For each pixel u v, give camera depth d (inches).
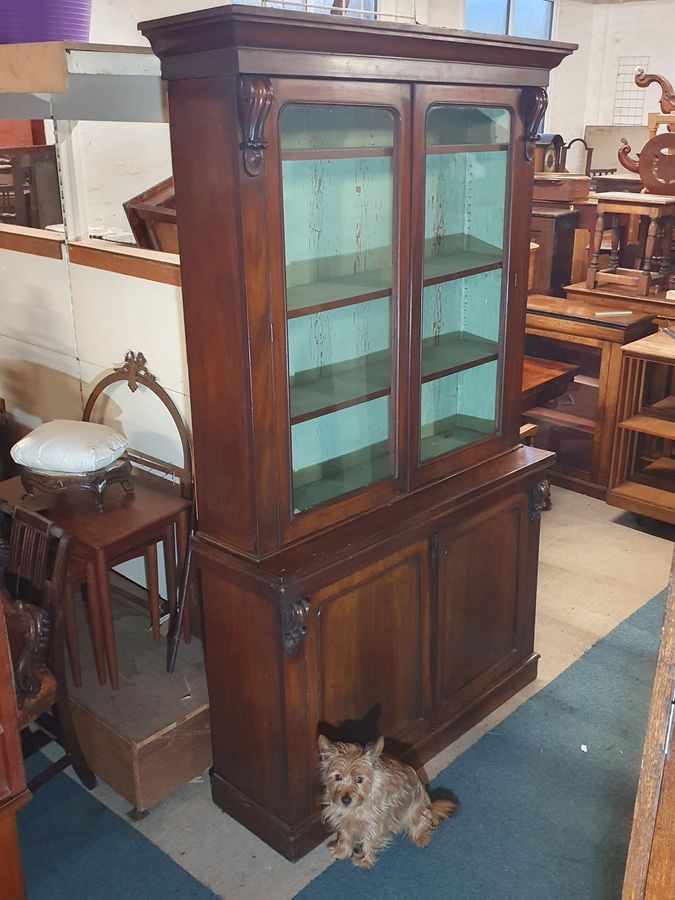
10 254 121.6
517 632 108.3
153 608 101.6
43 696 81.2
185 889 82.0
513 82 88.0
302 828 85.4
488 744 101.1
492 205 95.2
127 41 146.9
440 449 97.9
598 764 97.8
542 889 81.9
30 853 86.0
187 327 76.7
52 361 120.9
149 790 90.0
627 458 154.1
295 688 80.1
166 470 104.3
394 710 93.2
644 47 281.7
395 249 82.8
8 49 77.9
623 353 142.9
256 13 62.3
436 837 88.1
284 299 73.8
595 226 164.6
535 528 106.1
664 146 155.6
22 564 87.3
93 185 142.9
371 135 78.7
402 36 73.5
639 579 136.3
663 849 40.7
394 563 86.8
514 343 100.0
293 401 81.6
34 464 95.6
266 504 77.4
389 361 87.0
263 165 68.7
